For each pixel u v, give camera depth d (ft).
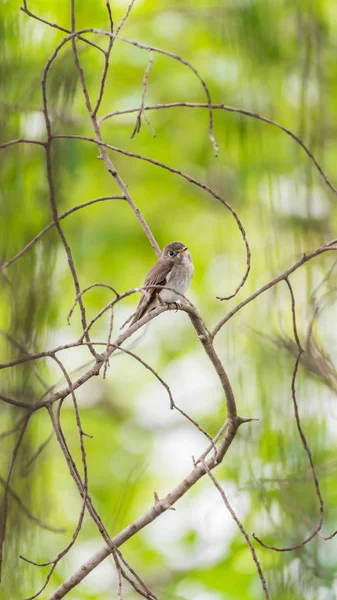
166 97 50.39
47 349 28.91
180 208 56.44
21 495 26.03
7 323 28.30
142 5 50.24
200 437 54.34
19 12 31.68
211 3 49.57
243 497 30.99
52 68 32.91
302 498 29.91
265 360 30.76
